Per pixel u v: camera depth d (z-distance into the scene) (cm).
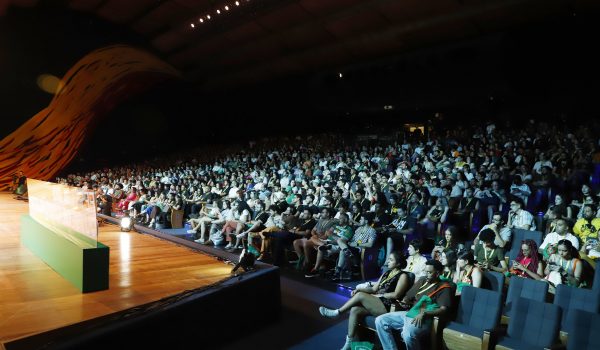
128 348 377
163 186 1656
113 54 2420
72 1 2172
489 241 606
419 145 1453
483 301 444
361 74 1970
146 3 2161
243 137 2716
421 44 1719
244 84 2583
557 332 389
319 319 582
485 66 1529
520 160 1089
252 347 485
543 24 1430
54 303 445
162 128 2712
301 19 1877
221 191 1369
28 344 339
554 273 512
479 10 1423
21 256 653
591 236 625
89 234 517
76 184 2000
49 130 2258
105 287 497
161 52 2612
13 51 2109
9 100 2117
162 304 431
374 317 478
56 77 2242
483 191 875
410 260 599
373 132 2105
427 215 840
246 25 2058
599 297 431
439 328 426
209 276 573
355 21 1742
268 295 558
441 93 1719
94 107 2430
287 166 1606
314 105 2244
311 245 802
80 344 339
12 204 1491
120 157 2573
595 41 1370
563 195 805
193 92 2805
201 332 456
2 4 2011
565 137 1166
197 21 2191
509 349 387
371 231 757
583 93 1474
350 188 1117
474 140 1389
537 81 1559
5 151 2120
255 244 920
